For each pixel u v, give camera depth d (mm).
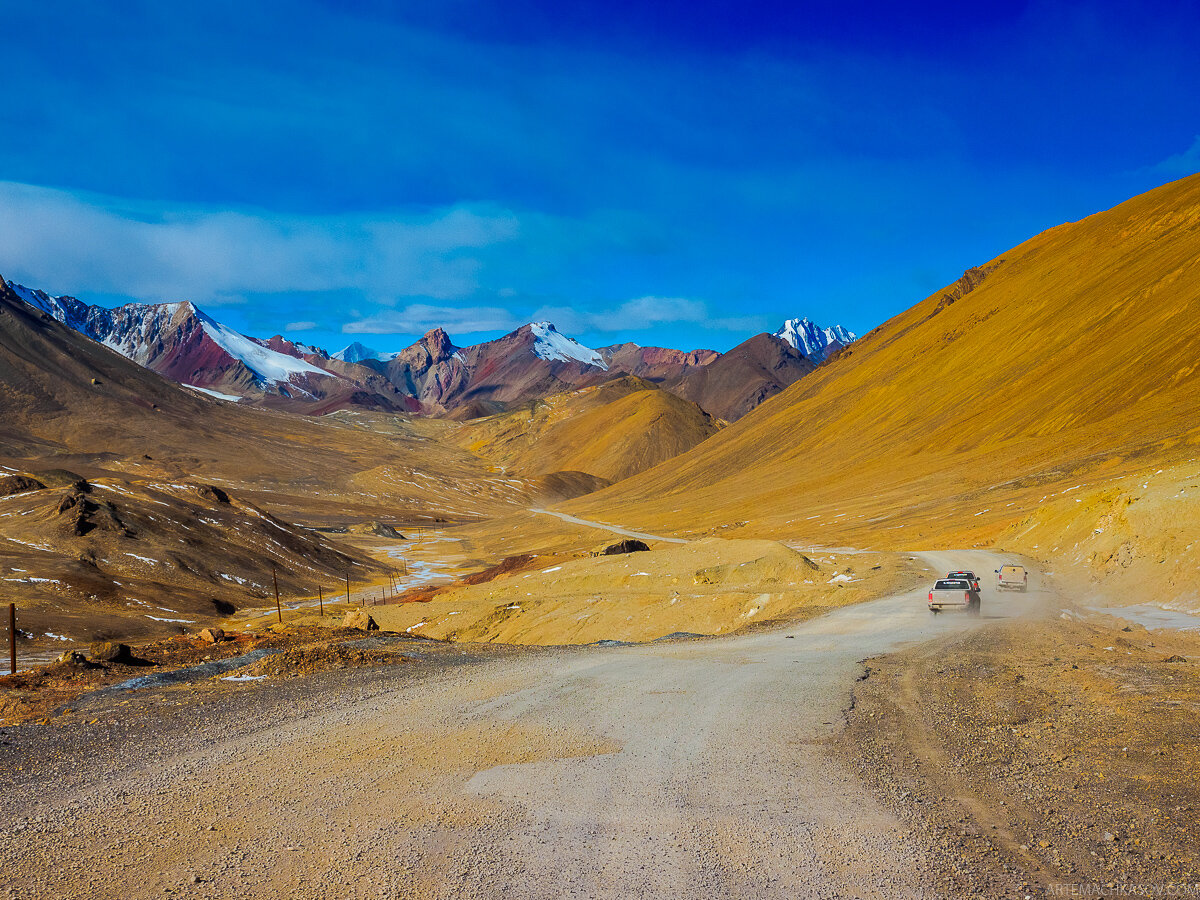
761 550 50656
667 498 180500
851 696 13430
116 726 12227
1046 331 131750
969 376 140625
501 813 8141
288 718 12703
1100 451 81562
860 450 142750
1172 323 102938
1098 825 7402
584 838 7445
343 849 7312
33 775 9828
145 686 15734
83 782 9523
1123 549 32688
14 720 12875
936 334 174000
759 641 22781
